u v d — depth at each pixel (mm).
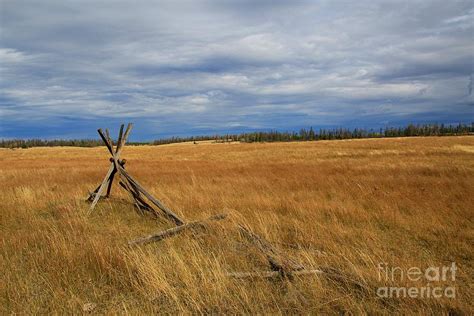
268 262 5066
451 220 7285
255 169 20812
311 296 4062
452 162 25281
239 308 3818
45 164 31438
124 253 4961
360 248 5602
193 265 4809
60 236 5809
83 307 3762
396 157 32656
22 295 4055
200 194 10273
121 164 9070
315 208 8484
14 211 8070
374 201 9211
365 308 3799
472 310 3668
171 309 3832
